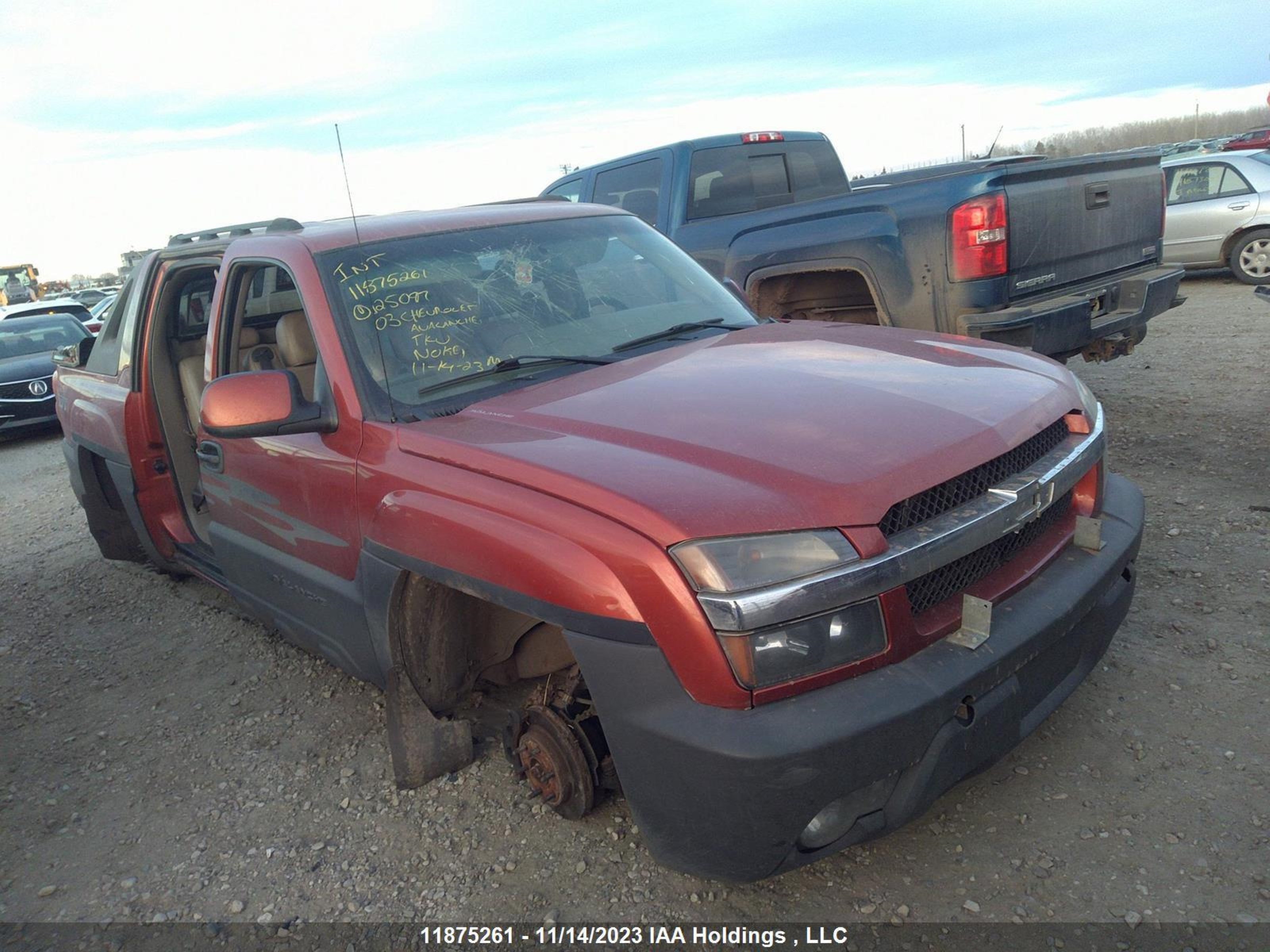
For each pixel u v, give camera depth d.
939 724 2.11
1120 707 3.07
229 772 3.43
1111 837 2.52
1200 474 4.97
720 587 2.00
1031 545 2.59
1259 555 3.94
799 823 2.02
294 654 4.32
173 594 5.32
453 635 2.91
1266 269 11.15
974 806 2.71
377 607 2.83
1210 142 20.80
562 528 2.22
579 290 3.47
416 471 2.64
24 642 4.93
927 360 2.94
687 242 6.52
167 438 4.59
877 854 2.57
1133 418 6.14
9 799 3.44
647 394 2.71
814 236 5.60
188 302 4.65
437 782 3.16
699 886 2.54
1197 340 8.44
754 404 2.54
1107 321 5.48
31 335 12.89
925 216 5.12
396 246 3.32
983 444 2.38
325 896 2.71
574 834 2.80
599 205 4.13
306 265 3.20
